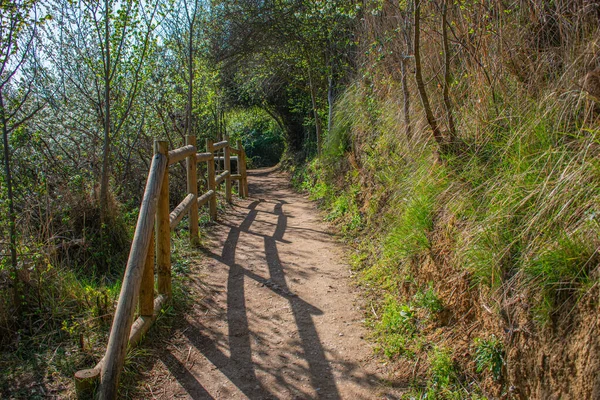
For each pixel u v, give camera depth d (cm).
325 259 535
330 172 875
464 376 270
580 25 334
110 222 488
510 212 278
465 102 421
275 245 596
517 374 231
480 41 387
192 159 570
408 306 361
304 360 325
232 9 1133
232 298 425
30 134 507
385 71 640
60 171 546
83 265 447
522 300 238
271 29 1076
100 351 309
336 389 292
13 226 345
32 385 275
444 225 353
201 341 347
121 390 280
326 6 768
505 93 367
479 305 282
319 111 1188
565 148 277
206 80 1052
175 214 449
